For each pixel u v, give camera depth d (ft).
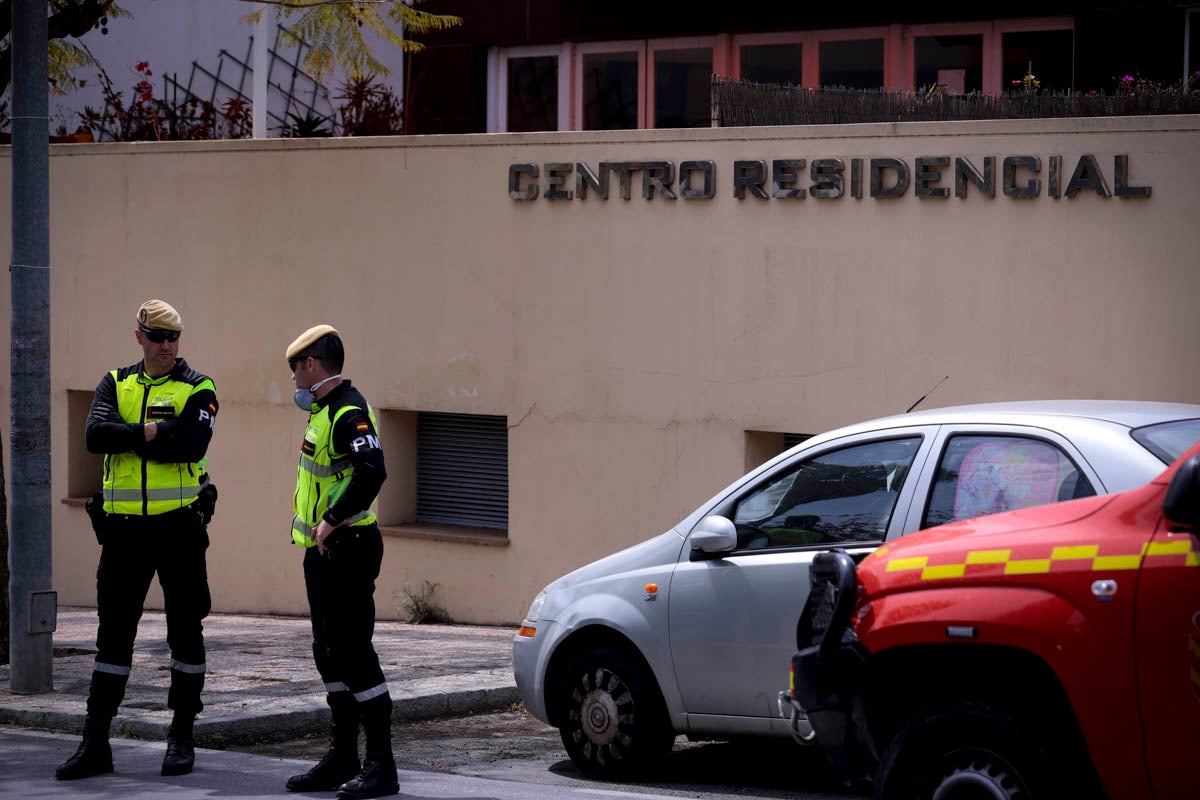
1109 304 41.75
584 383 50.26
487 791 26.40
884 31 64.75
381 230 54.29
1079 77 59.16
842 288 45.55
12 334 37.22
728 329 47.50
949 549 19.03
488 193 51.96
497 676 38.55
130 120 71.51
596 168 49.70
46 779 27.99
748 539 27.20
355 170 54.70
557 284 50.67
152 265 59.41
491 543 52.03
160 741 31.81
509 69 73.67
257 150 56.80
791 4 66.33
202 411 28.66
